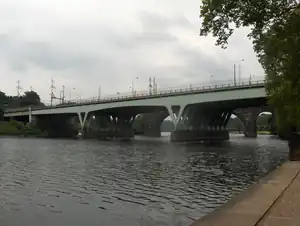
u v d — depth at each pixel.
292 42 13.52
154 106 109.75
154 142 103.31
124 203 19.92
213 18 14.20
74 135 164.00
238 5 13.38
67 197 21.70
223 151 64.56
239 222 9.05
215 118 120.88
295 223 9.05
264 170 35.53
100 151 65.00
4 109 175.88
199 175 31.86
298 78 15.85
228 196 21.97
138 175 31.98
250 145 86.75
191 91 96.25
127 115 149.75
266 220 9.39
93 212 17.81
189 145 86.62
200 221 9.24
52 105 150.75
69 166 39.69
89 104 130.12
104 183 27.31
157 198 21.33
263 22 13.49
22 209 18.50
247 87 82.94
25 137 138.12
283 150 66.88
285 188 14.95
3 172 34.06
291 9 12.88
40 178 30.08
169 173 33.34
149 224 15.61
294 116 28.06
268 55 16.30
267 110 168.50
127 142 103.94
